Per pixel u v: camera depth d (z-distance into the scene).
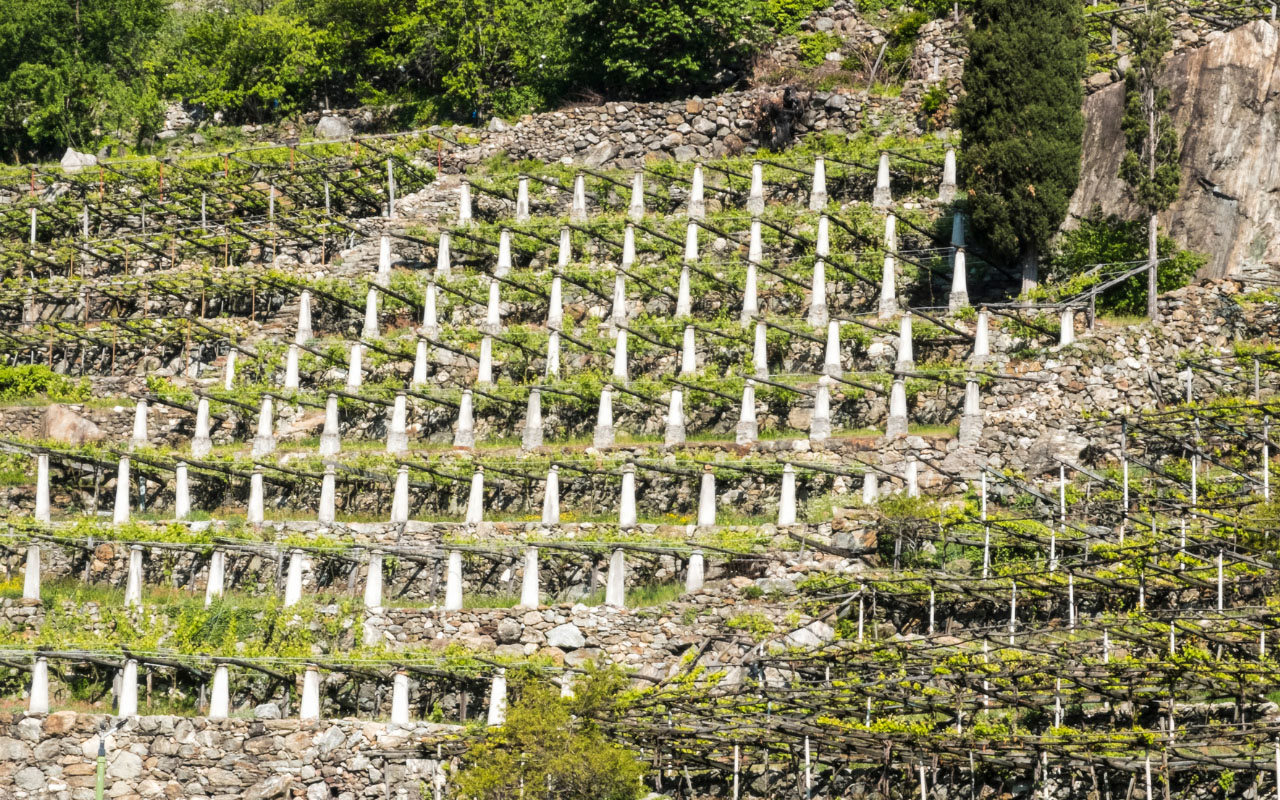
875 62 83.88
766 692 47.25
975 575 51.47
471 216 77.06
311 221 80.06
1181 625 46.22
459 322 70.94
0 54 96.06
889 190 73.00
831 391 61.81
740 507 58.47
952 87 78.19
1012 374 59.41
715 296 68.56
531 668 51.06
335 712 52.50
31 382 72.44
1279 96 65.12
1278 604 46.91
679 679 49.56
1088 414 57.81
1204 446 55.81
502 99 91.00
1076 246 65.00
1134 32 64.69
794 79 83.25
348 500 62.22
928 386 60.38
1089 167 68.00
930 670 47.03
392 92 96.62
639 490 59.72
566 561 55.91
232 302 76.12
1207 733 42.59
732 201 75.56
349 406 66.94
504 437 64.69
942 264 68.31
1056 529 52.53
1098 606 49.59
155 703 53.19
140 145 96.25
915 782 45.88
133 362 74.12
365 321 71.31
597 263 72.00
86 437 68.81
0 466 65.25
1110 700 44.84
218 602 56.66
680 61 84.56
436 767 49.72
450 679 51.81
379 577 55.78
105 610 57.16
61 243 81.06
